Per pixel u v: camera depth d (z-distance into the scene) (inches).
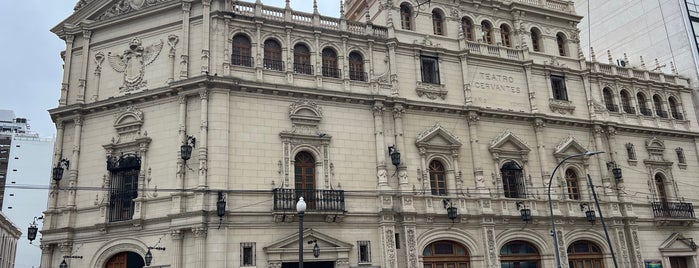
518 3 1494.8
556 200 1341.0
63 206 1122.7
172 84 1098.1
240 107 1109.1
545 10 1535.4
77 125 1161.4
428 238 1181.1
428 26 1380.4
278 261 1039.0
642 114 1588.3
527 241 1289.4
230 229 1029.2
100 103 1154.7
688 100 1704.0
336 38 1254.9
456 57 1371.8
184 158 1038.4
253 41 1176.2
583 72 1517.0
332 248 1085.1
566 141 1414.9
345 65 1238.9
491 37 1469.0
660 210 1477.6
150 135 1115.9
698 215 1556.3
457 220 1219.9
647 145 1552.7
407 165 1218.0
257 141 1102.4
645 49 1904.5
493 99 1373.0
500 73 1409.9
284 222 1069.1
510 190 1322.6
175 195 1042.1
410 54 1321.4
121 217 1083.9
